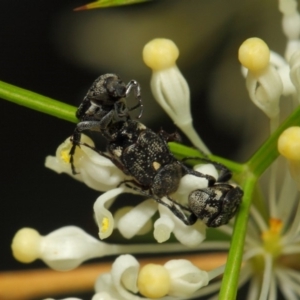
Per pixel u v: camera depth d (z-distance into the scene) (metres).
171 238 0.11
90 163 0.11
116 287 0.10
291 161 0.10
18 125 0.14
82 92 0.14
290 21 0.11
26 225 0.14
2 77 0.14
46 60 0.14
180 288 0.10
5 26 0.14
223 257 0.12
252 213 0.11
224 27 0.14
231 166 0.11
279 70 0.11
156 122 0.14
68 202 0.14
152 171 0.11
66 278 0.12
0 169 0.14
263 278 0.11
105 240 0.12
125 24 0.14
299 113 0.10
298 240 0.11
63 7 0.14
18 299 0.12
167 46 0.11
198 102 0.14
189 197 0.10
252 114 0.14
